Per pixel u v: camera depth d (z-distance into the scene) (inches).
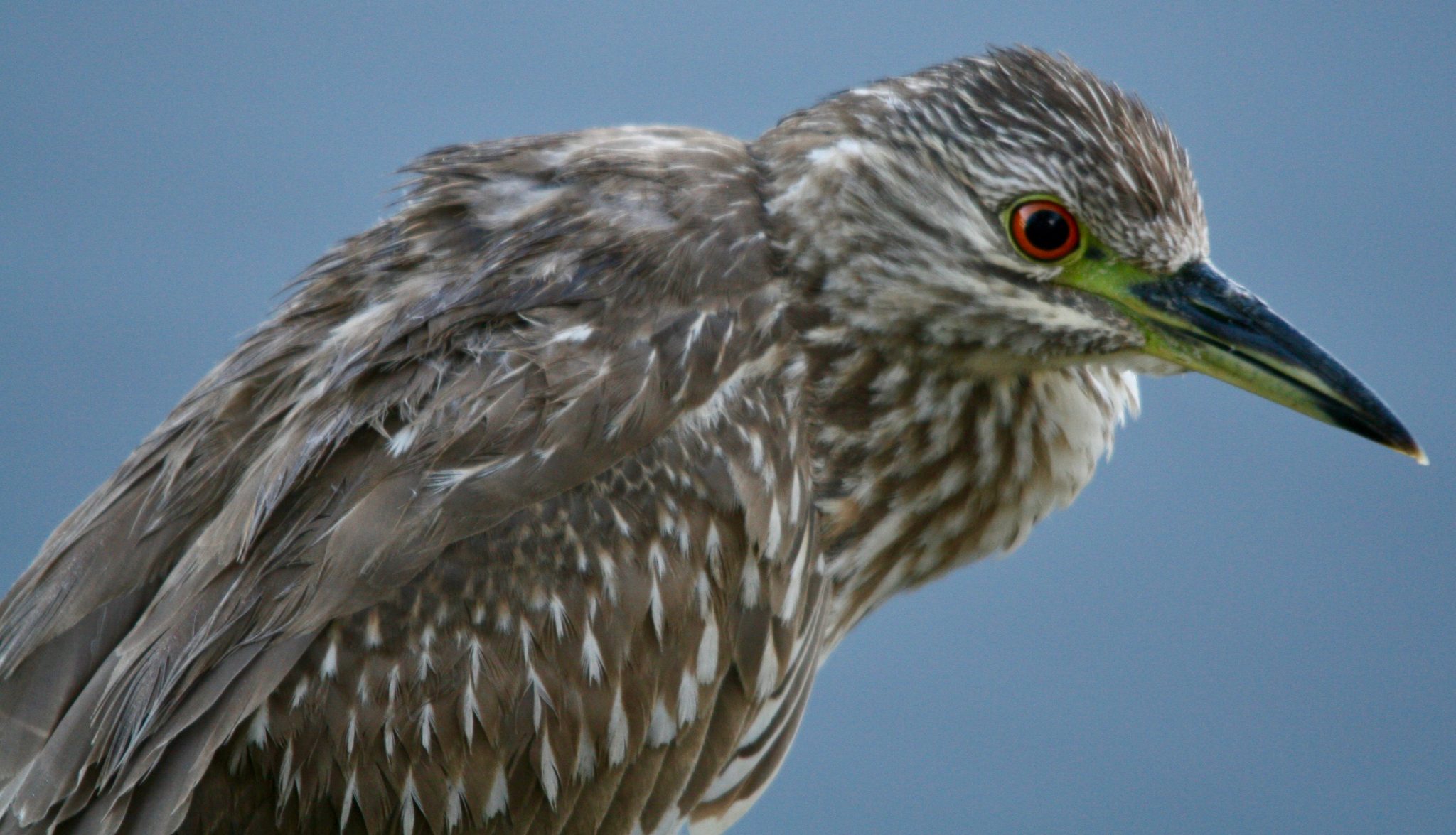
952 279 378.3
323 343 370.0
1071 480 423.5
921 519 409.7
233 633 335.0
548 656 344.5
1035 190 368.2
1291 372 374.6
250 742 330.6
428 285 371.9
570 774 351.3
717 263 379.6
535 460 347.6
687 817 373.7
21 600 363.3
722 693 372.2
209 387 376.8
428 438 346.6
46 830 328.8
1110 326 378.3
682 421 362.6
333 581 335.0
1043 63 377.4
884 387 391.9
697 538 359.3
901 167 380.2
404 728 335.3
